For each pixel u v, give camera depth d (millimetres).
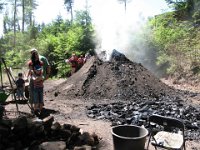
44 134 5695
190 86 17344
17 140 5457
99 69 13539
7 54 31781
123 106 9797
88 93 12031
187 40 20750
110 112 8938
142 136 5008
